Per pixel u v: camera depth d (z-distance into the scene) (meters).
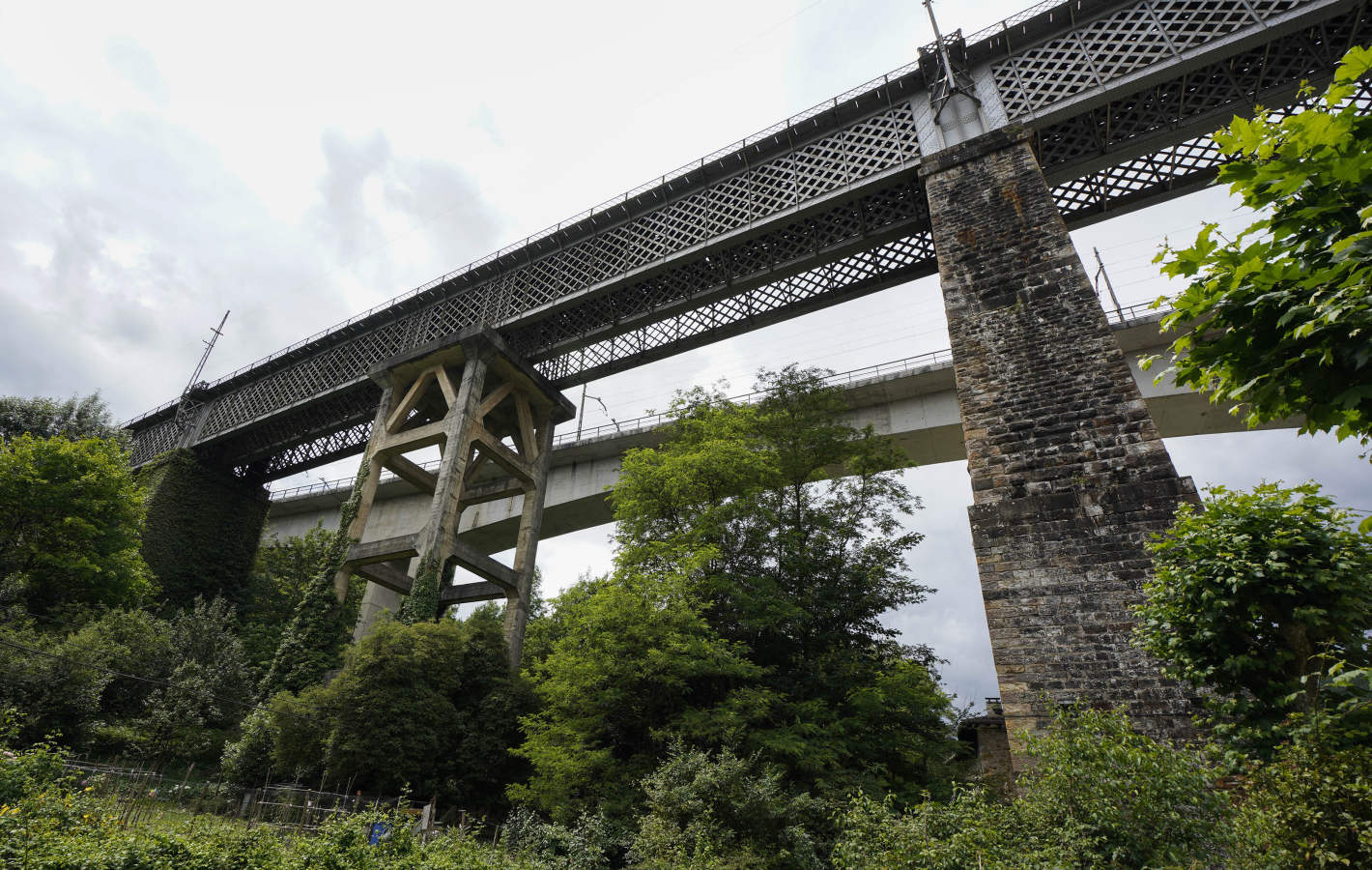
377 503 44.81
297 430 36.91
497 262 31.77
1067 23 19.72
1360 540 7.57
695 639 15.98
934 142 20.61
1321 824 5.23
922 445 31.34
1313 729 6.16
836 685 17.05
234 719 23.94
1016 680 10.54
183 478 36.78
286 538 47.38
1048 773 7.41
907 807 9.06
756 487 19.44
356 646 21.78
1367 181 5.05
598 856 13.22
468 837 12.99
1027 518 11.74
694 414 23.16
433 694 20.53
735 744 14.44
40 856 7.79
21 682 19.55
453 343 30.03
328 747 19.03
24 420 33.41
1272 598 7.67
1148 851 6.28
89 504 27.38
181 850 8.85
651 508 19.83
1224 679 7.89
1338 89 5.00
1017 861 6.36
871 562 19.22
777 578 19.20
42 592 26.19
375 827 12.62
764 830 11.96
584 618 16.67
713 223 25.70
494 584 28.92
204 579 35.66
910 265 23.52
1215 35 17.23
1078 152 19.48
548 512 38.16
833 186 22.83
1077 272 14.00
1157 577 8.83
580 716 16.94
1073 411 12.49
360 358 34.66
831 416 22.50
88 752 20.33
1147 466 11.37
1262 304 5.43
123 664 23.31
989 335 14.14
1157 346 26.44
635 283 27.48
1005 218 15.64
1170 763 6.78
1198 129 18.41
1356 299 4.77
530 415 32.72
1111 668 10.04
